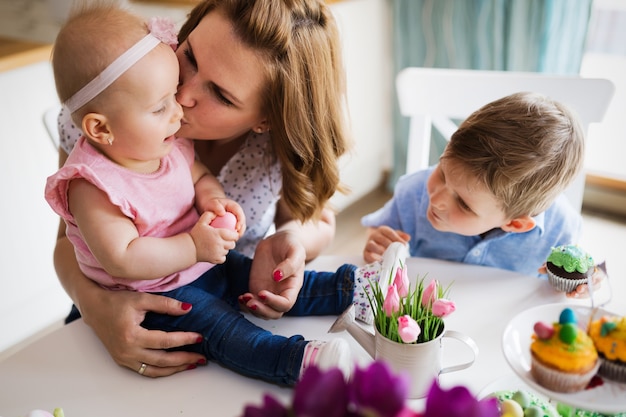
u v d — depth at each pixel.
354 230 2.48
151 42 0.82
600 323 0.66
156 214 0.90
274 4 0.91
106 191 0.82
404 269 0.84
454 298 1.00
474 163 0.99
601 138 2.50
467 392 0.44
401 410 0.43
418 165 1.40
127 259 0.83
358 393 0.44
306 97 1.00
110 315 0.88
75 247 0.93
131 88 0.80
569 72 2.10
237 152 1.15
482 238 1.21
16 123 1.76
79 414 0.80
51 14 1.86
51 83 1.81
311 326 0.95
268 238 1.05
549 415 0.74
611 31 2.37
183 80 0.94
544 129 1.00
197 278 0.98
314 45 0.97
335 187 1.12
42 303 1.99
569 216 1.19
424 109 1.35
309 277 0.99
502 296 1.00
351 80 2.32
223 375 0.87
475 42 2.20
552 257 0.99
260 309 0.92
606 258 2.18
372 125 2.57
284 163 1.06
